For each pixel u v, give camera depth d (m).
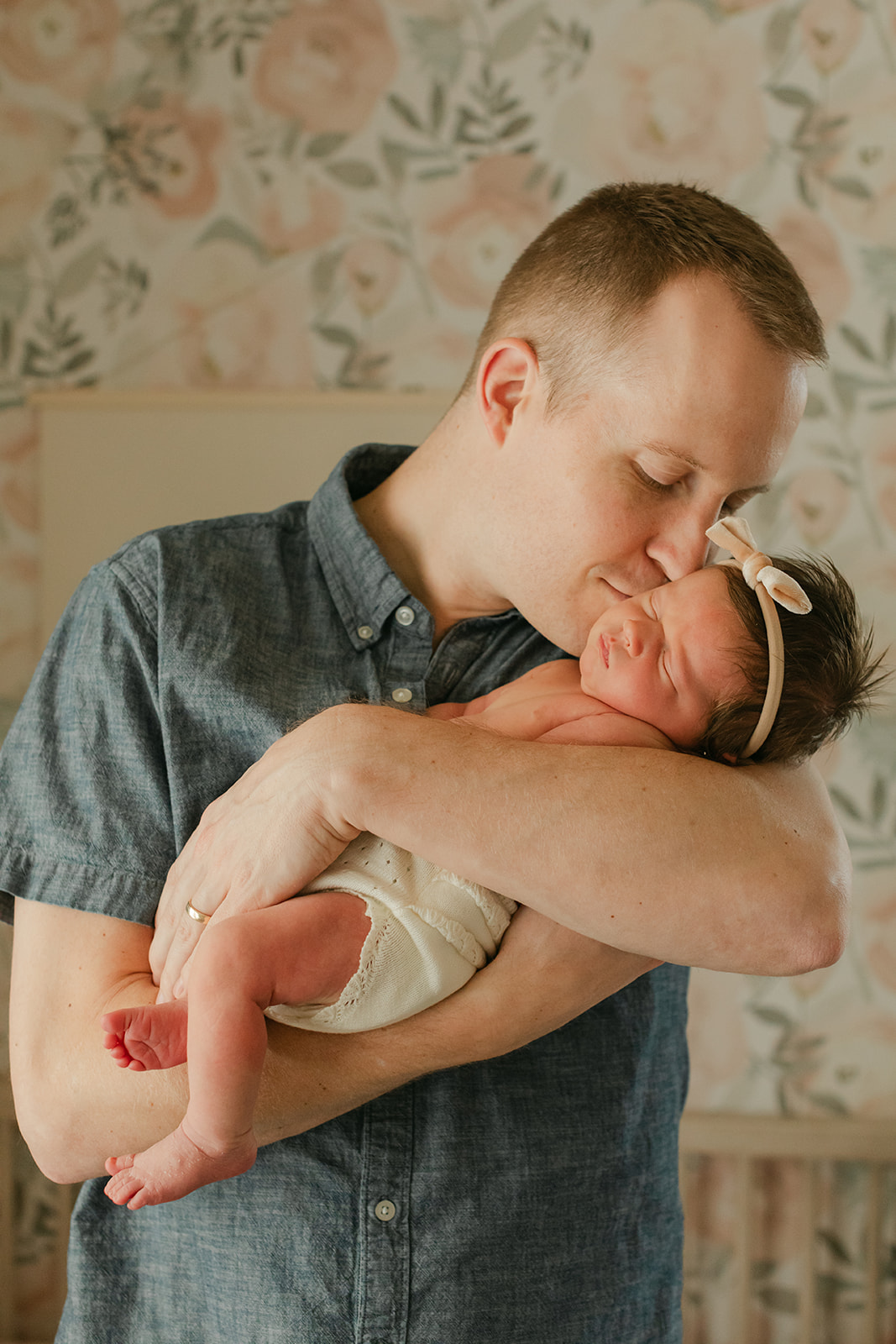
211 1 2.04
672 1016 0.94
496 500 0.85
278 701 0.81
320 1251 0.76
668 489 0.80
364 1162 0.77
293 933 0.68
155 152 2.04
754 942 0.68
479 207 2.04
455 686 0.90
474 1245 0.77
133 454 2.02
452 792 0.68
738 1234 1.97
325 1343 0.75
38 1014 0.75
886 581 2.01
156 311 2.05
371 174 2.04
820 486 2.02
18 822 0.79
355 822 0.69
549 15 2.02
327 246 2.05
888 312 2.01
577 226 0.85
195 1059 0.65
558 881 0.67
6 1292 2.02
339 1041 0.71
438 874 0.72
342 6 2.03
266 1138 0.71
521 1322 0.79
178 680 0.80
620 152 2.03
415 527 0.92
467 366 2.05
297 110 2.04
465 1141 0.78
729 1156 2.03
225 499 2.03
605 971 0.73
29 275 2.05
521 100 2.03
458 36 2.03
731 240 0.77
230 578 0.86
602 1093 0.85
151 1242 0.81
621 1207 0.85
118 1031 0.66
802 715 0.82
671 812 0.69
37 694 0.82
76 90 2.04
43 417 2.03
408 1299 0.76
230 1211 0.77
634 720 0.83
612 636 0.84
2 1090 2.00
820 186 2.01
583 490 0.80
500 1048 0.72
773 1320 2.03
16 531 2.06
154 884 0.77
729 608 0.83
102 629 0.82
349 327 2.05
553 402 0.81
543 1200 0.80
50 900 0.77
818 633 0.84
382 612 0.86
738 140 2.02
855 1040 2.01
